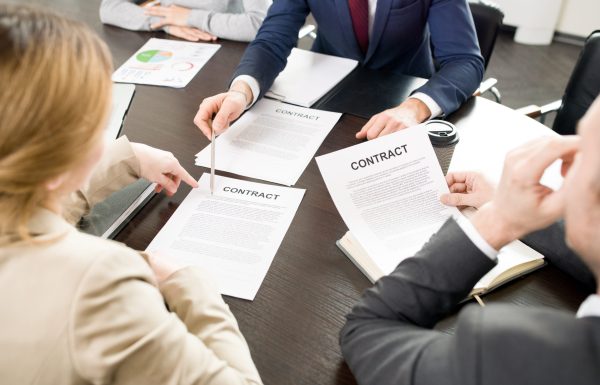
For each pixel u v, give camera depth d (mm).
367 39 1390
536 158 482
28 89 384
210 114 1056
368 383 521
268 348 622
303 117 1098
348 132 1042
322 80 1225
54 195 470
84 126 422
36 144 402
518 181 498
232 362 541
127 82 1245
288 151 990
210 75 1275
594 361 347
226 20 1455
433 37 1260
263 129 1059
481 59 1217
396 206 777
